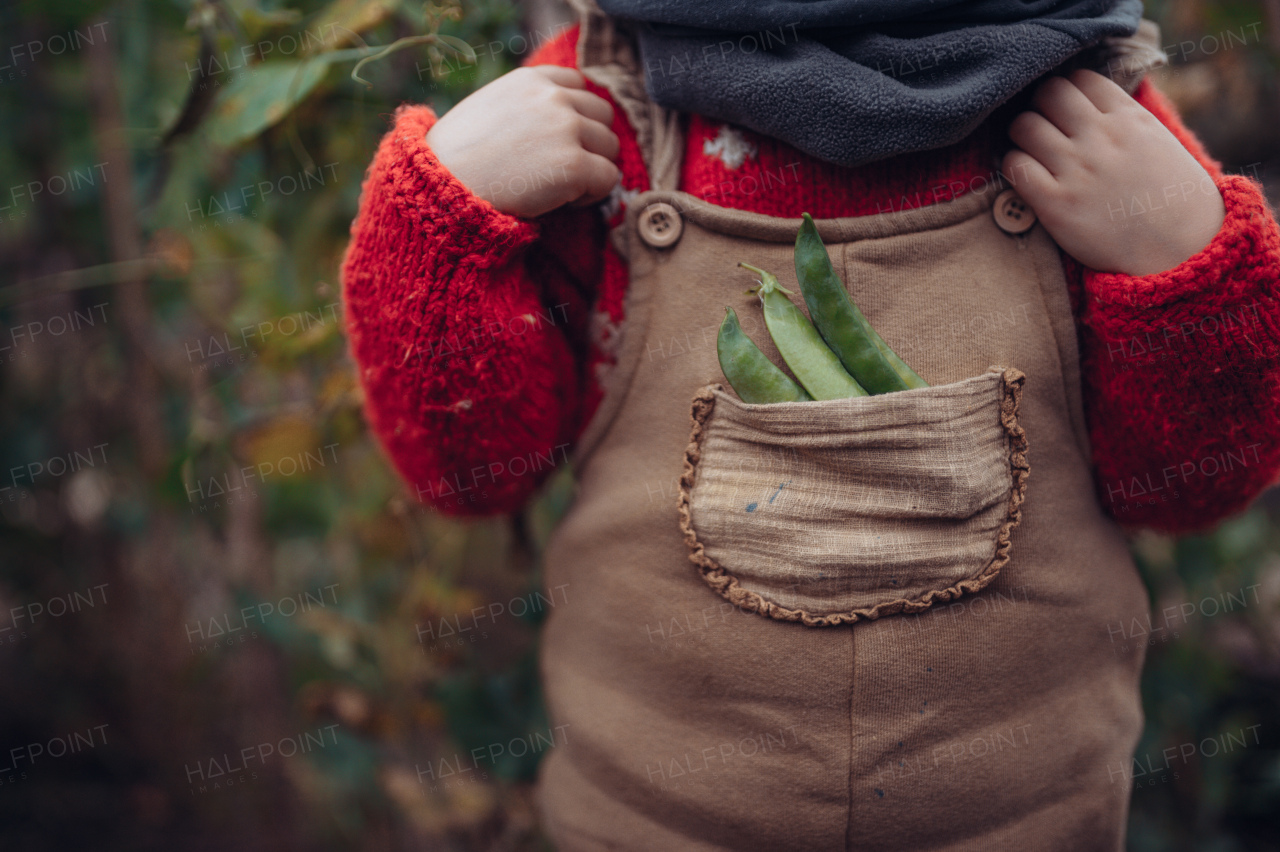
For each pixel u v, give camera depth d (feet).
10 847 3.82
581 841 2.18
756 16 1.98
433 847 3.38
